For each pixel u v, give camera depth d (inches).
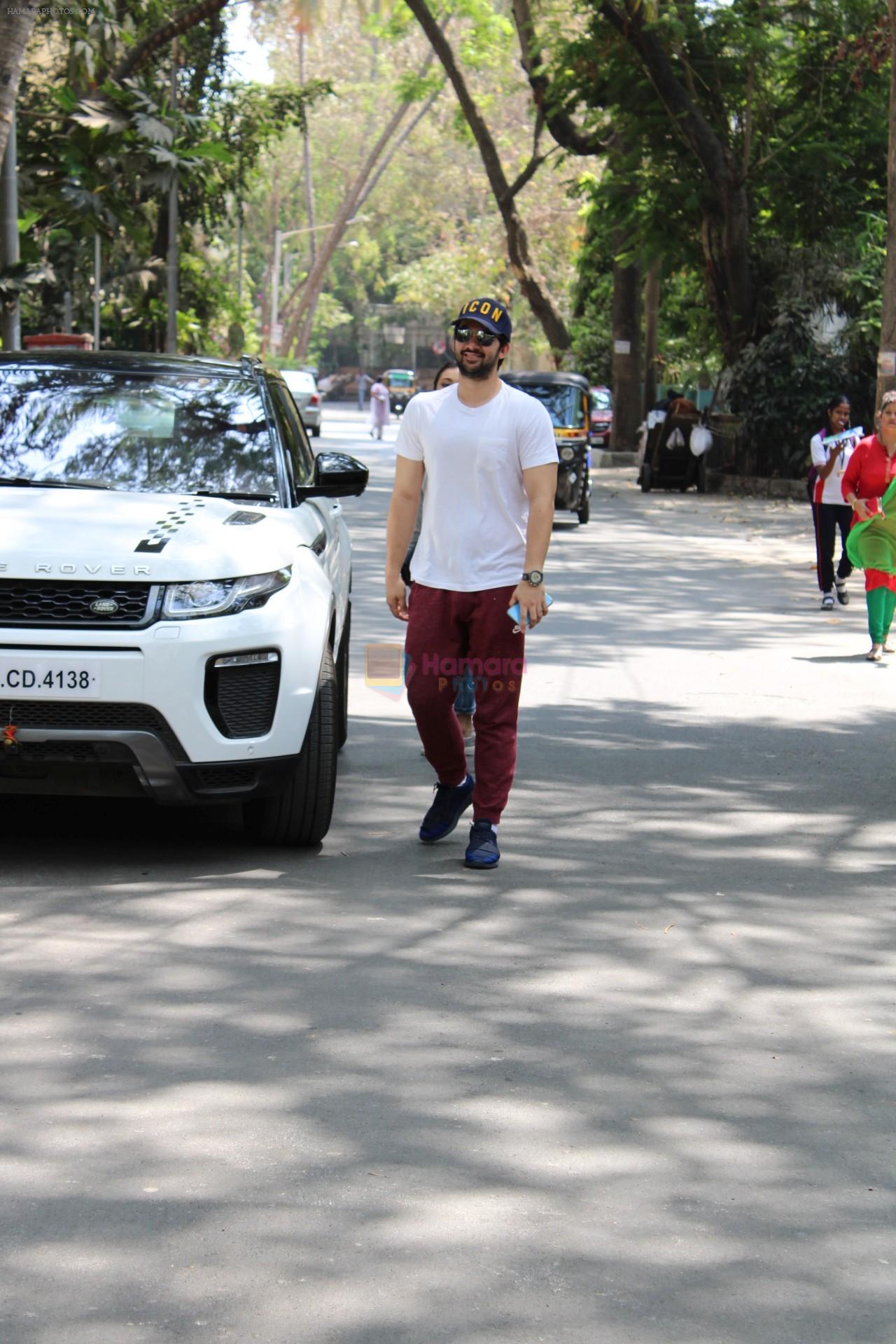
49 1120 164.4
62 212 1034.1
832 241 1261.1
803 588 672.4
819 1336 128.6
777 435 1245.7
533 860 271.7
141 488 281.4
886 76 1237.7
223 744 245.8
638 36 1150.3
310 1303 130.6
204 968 212.5
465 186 3339.1
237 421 301.3
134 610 241.8
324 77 3417.8
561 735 374.6
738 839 288.7
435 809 278.8
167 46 1397.6
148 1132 162.1
